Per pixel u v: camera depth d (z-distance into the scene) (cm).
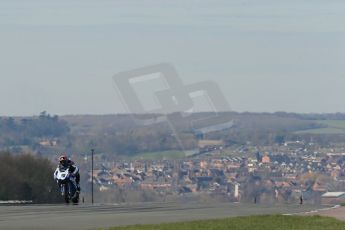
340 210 9838
